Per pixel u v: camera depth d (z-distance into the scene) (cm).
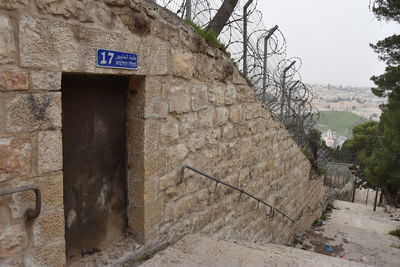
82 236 216
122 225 246
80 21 169
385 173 1199
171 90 247
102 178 225
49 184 166
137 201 238
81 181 210
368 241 709
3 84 141
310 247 628
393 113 941
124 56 197
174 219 270
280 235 550
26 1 145
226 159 344
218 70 311
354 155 2336
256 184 427
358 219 1002
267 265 247
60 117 166
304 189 698
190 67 266
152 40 220
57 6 157
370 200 2073
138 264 232
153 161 238
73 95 197
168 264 234
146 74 218
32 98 153
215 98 311
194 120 281
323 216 955
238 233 385
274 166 490
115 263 221
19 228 156
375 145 1975
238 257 254
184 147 272
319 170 848
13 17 141
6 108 144
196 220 301
